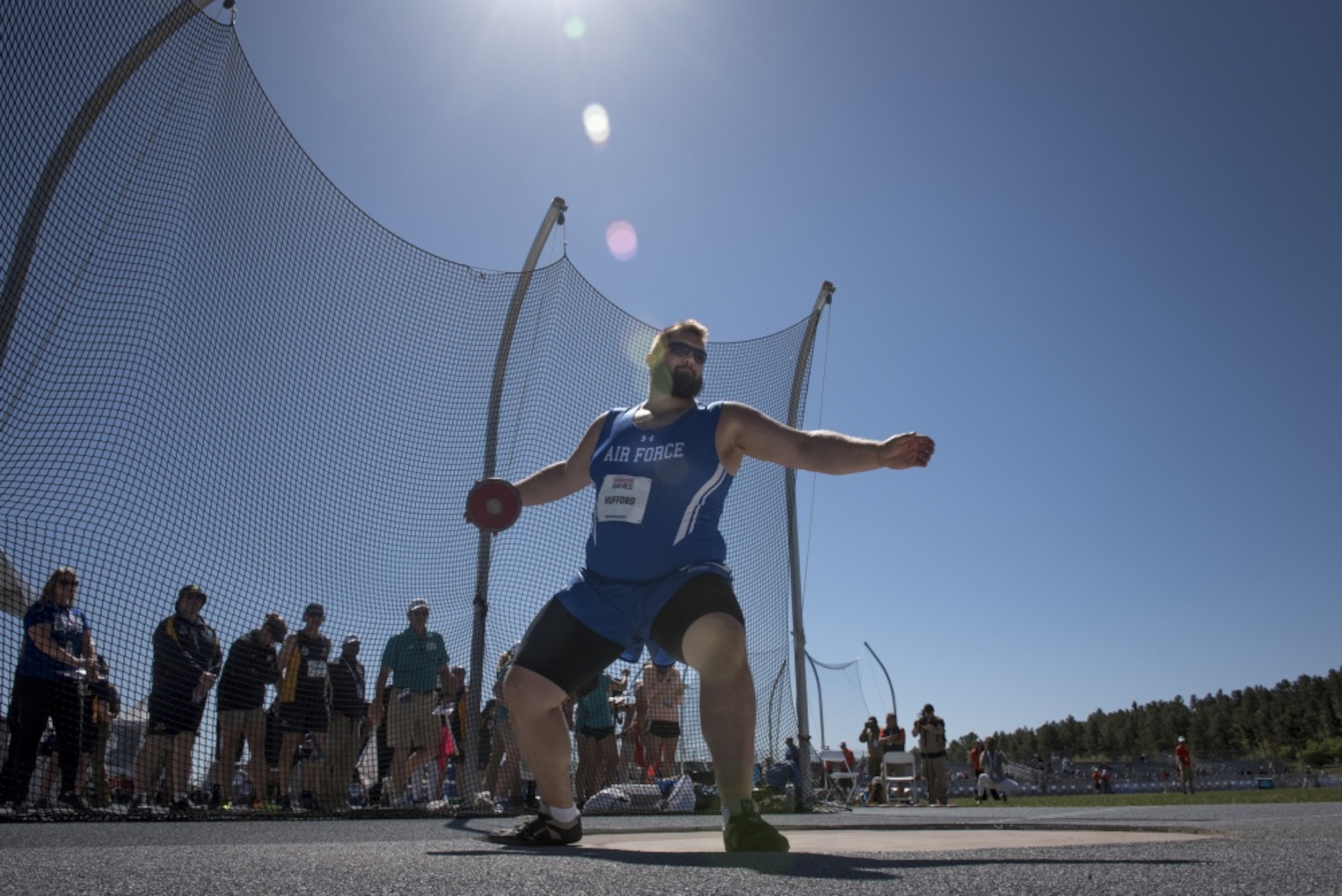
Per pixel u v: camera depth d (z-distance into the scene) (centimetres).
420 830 449
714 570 266
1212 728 14575
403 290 677
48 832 403
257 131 593
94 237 477
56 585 479
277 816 549
